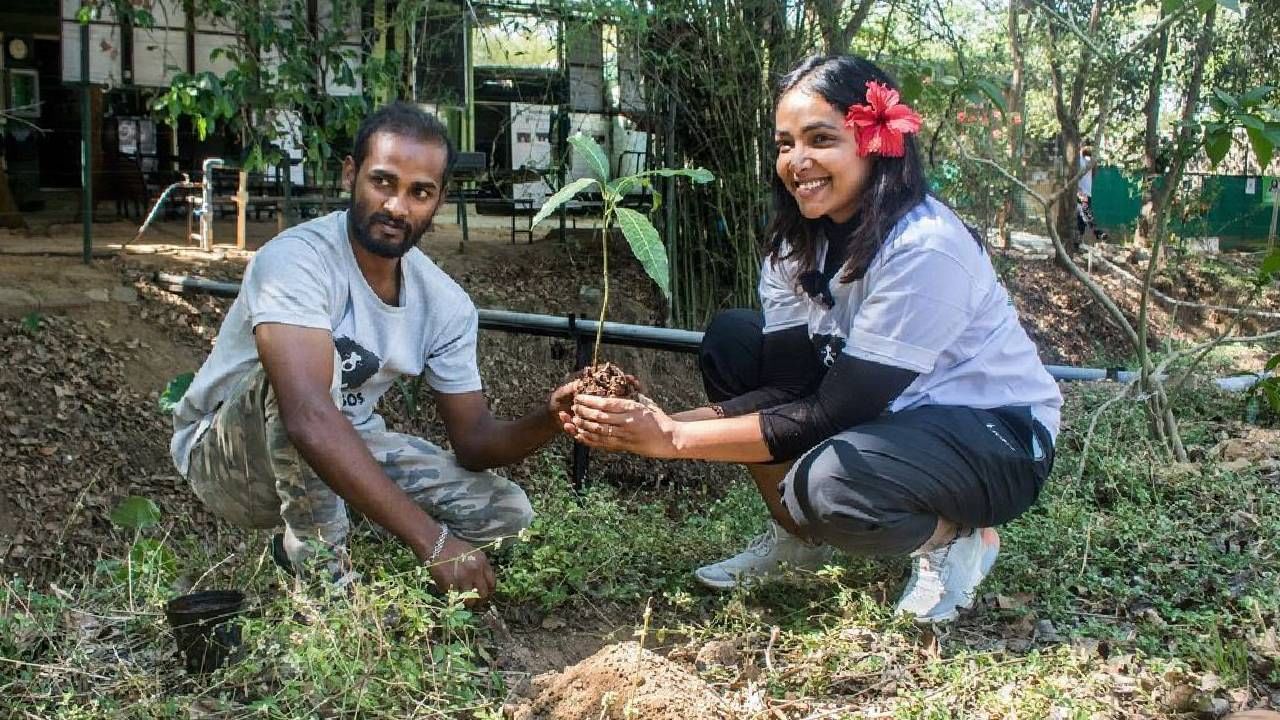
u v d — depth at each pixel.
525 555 3.07
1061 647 2.52
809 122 2.50
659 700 2.20
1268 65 11.65
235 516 2.97
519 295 8.88
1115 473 4.01
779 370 2.88
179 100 6.84
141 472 5.93
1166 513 3.68
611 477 6.74
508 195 10.52
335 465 2.51
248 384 2.65
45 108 11.70
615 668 2.31
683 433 2.55
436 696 2.24
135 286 7.29
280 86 7.12
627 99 9.17
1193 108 11.79
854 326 2.51
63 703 2.17
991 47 10.95
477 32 9.05
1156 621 2.73
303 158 7.91
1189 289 14.27
